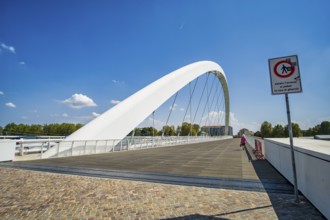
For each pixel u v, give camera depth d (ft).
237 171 25.25
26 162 33.71
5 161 34.27
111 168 27.68
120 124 66.23
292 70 13.98
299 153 14.96
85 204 13.38
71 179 20.71
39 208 12.74
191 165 30.53
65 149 47.24
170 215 11.55
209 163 32.68
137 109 73.05
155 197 14.76
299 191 15.29
